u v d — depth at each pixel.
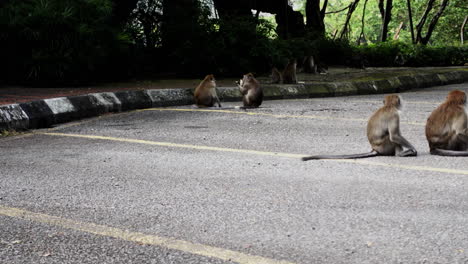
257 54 20.39
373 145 6.65
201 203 4.77
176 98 12.98
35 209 4.68
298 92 14.75
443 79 19.23
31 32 14.56
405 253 3.60
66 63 14.95
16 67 15.11
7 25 14.54
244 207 4.63
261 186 5.30
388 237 3.88
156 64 20.58
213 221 4.30
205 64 19.59
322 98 14.59
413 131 8.48
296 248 3.73
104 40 15.96
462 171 5.75
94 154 7.00
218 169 6.06
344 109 11.61
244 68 20.23
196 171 5.97
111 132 8.80
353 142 7.66
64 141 8.03
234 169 6.05
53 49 14.99
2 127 8.80
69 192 5.19
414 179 5.46
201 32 19.69
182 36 19.77
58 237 4.01
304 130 8.77
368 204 4.65
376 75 19.95
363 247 3.72
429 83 18.33
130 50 18.84
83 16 15.38
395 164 6.14
